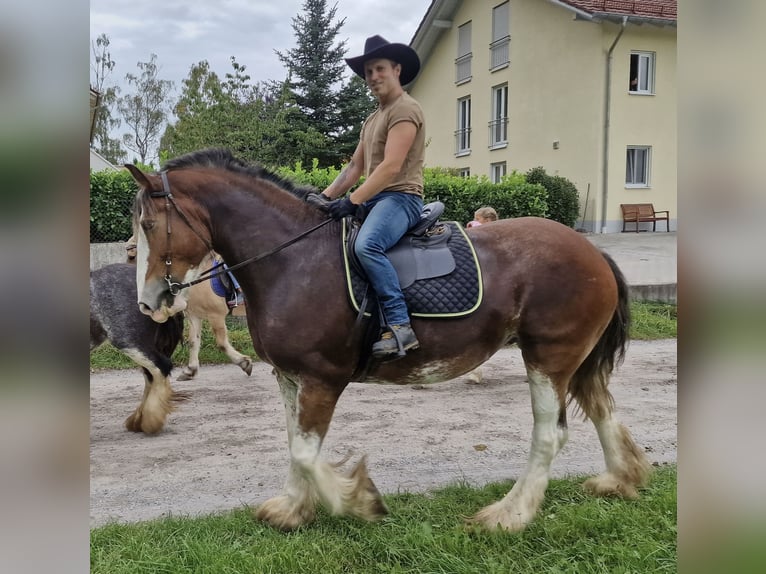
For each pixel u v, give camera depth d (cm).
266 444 447
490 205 1088
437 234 312
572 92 1738
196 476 390
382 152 304
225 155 317
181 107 2461
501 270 309
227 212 299
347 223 305
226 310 623
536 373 313
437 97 2431
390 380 312
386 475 387
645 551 276
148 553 279
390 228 290
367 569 272
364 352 296
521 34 1922
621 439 348
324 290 289
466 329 300
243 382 623
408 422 492
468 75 2206
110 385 605
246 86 2011
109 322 445
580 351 314
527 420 497
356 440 450
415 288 294
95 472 396
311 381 293
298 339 287
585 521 304
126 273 465
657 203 1739
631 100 1675
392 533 298
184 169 303
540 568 272
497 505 315
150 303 287
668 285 989
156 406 464
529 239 318
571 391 353
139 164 901
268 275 296
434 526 309
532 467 317
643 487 346
